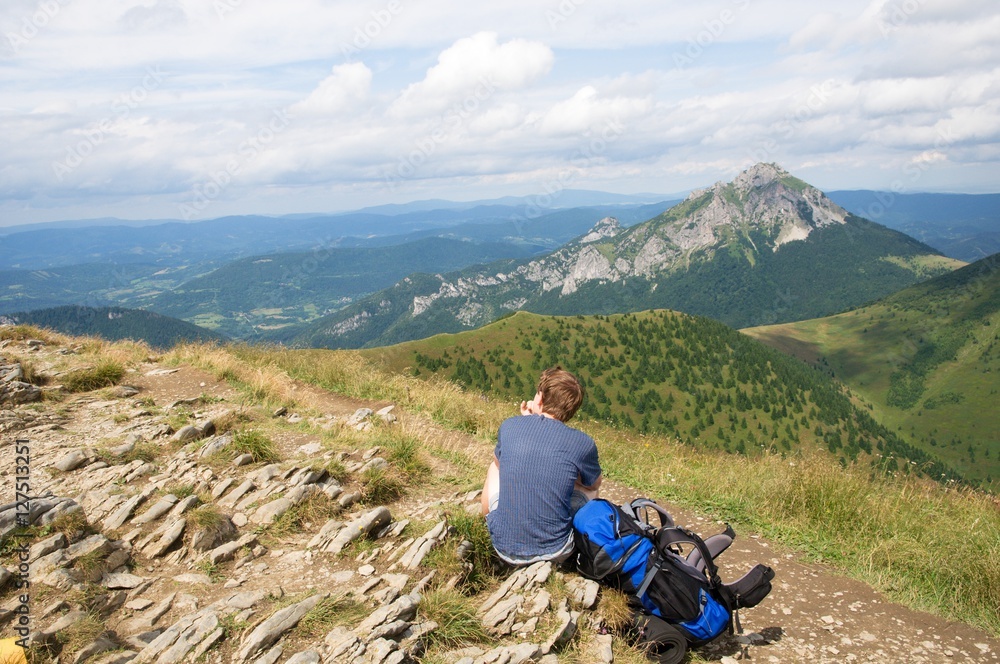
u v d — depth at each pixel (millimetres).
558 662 3555
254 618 3625
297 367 13719
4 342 12102
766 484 7453
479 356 188750
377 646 3275
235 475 5887
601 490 7594
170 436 7141
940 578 5340
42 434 7129
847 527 6355
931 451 190250
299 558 4578
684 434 164375
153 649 3318
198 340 14391
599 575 4152
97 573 4121
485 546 4633
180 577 4223
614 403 176000
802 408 178375
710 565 4125
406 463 6734
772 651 4273
